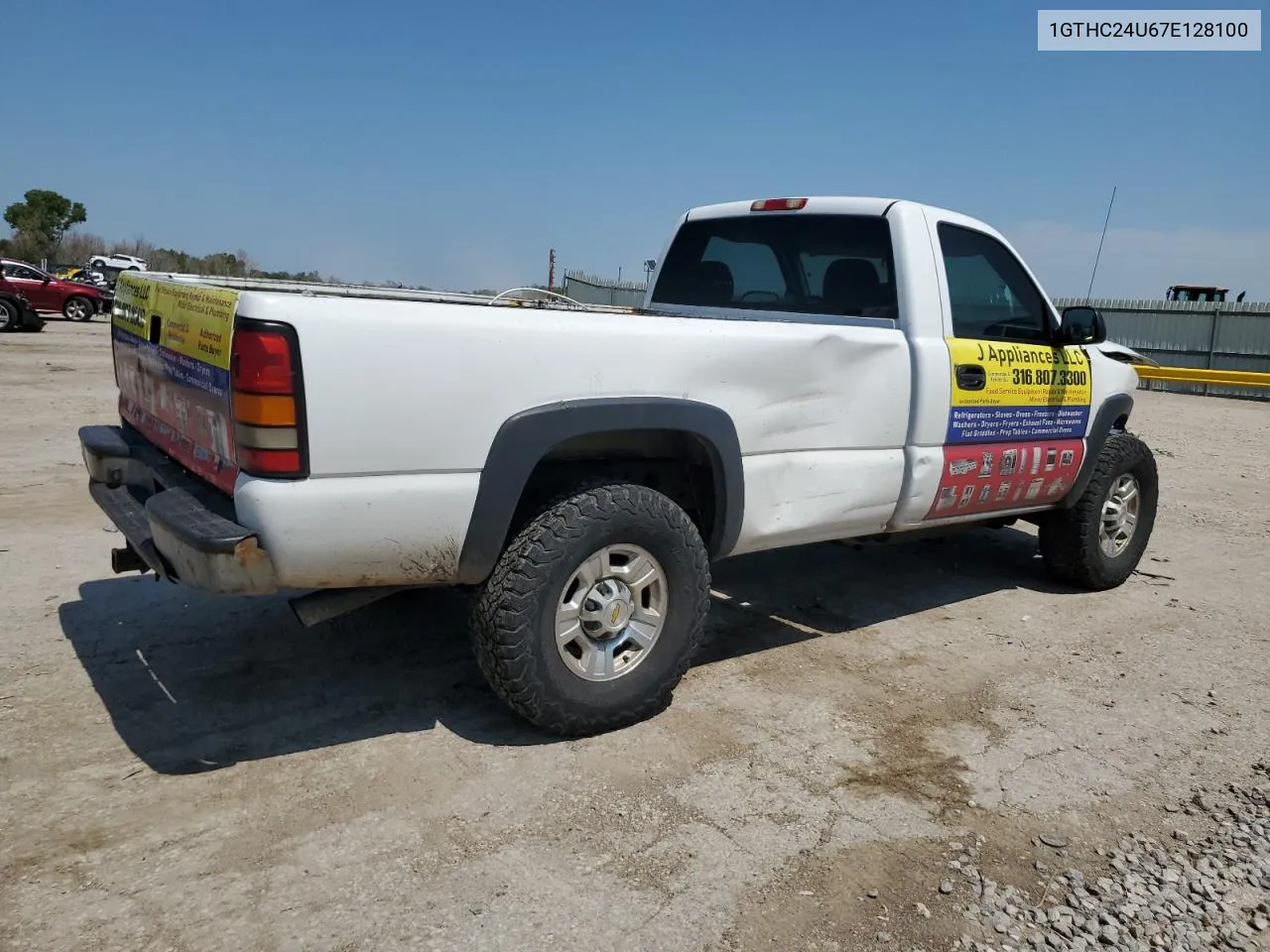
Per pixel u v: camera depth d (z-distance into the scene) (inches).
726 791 125.6
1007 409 187.6
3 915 95.0
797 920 101.1
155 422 148.0
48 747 127.6
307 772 124.6
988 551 259.0
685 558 139.9
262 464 108.7
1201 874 113.0
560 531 127.1
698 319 145.2
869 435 164.7
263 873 103.7
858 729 146.0
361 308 111.7
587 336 127.5
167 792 118.2
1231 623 205.5
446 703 146.2
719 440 142.3
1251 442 504.4
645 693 139.8
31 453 313.0
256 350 106.5
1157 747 145.4
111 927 94.1
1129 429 543.8
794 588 215.8
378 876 104.1
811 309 189.8
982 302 189.2
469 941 94.9
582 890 103.9
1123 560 225.3
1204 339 892.6
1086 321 192.7
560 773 127.6
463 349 117.4
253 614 177.8
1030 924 102.6
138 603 180.4
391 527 115.6
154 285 144.6
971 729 148.2
